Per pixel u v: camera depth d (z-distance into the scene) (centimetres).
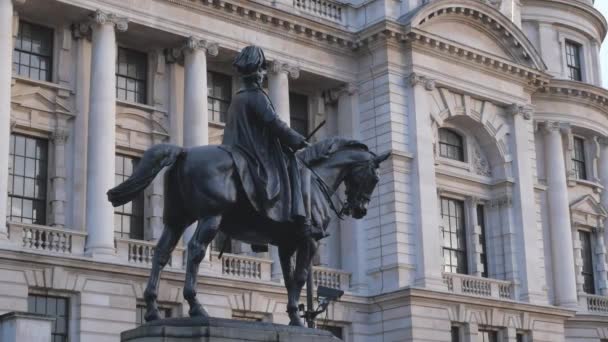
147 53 4975
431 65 5553
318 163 1609
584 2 7150
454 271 5647
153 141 4862
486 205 5916
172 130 4931
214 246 4816
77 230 4431
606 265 6712
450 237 5688
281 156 1508
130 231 4675
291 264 1546
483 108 5841
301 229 1500
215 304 4659
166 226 1488
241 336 1353
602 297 6531
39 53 4588
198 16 4947
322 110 5600
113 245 4391
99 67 4528
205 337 1321
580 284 6525
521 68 5966
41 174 4494
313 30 5334
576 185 6700
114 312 4291
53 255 4131
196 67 4894
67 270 4188
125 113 4766
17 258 4028
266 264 4969
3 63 4175
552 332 5822
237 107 1518
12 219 4331
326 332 1450
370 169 1634
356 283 5284
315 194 1552
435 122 5544
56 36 4638
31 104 4475
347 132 5509
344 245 5388
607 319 6338
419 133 5391
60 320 4175
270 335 1382
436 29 5578
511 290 5725
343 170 1628
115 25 4628
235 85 5294
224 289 4706
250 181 1470
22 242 4147
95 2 4556
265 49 5194
